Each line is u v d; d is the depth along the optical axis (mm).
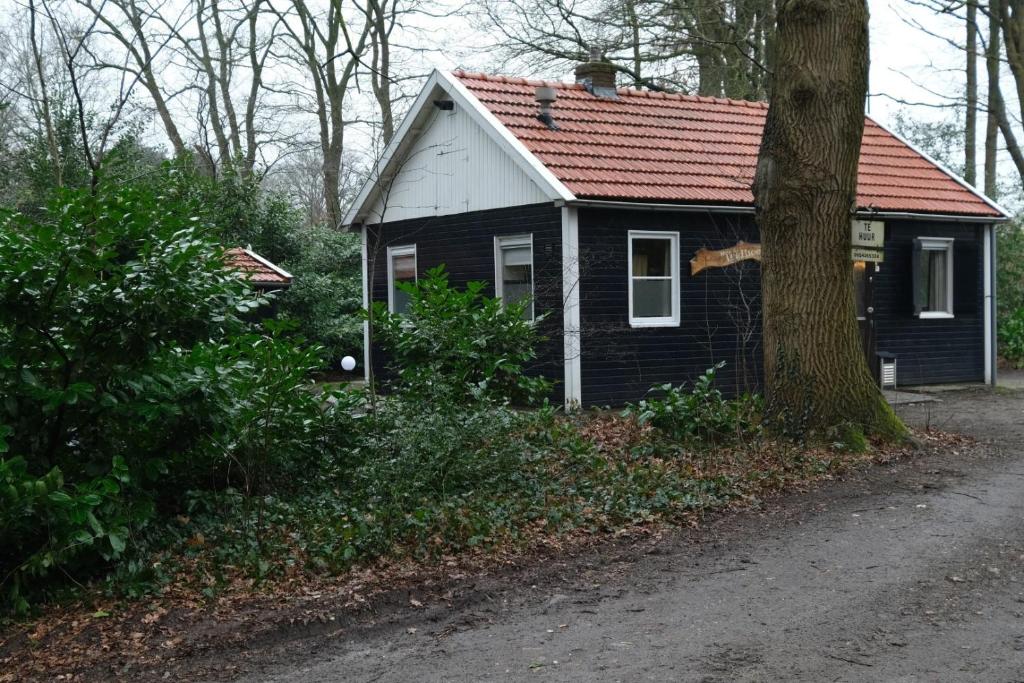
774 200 11406
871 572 7145
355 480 9508
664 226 16609
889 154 20891
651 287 16719
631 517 8664
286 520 8461
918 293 19156
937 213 19203
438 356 11172
